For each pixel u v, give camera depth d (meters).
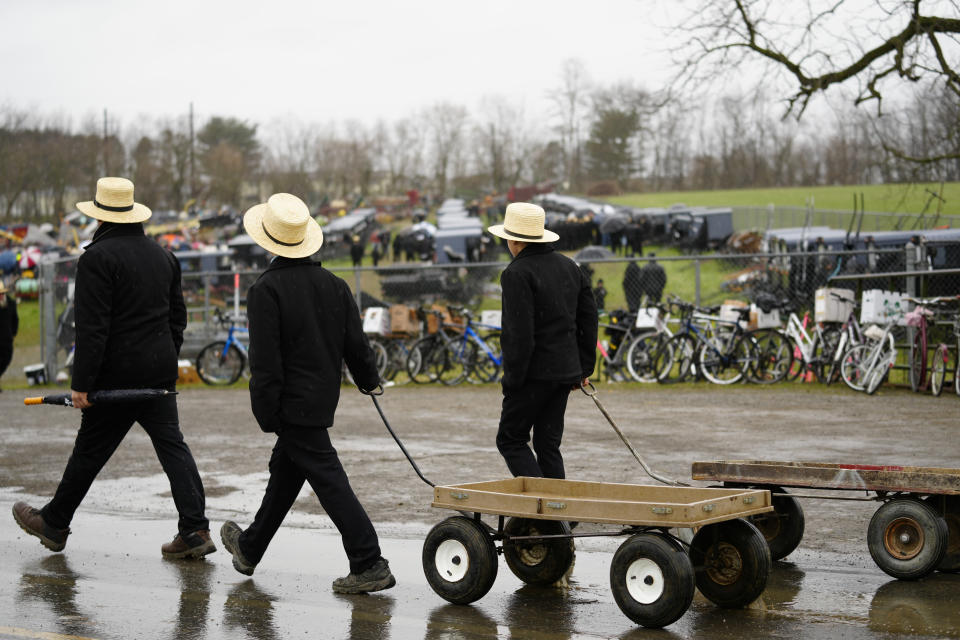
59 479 8.76
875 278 16.66
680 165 106.69
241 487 8.16
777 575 5.46
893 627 4.46
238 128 148.50
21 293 41.56
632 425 11.84
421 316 18.34
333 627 4.52
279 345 4.99
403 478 8.45
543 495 5.41
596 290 20.69
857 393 15.04
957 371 14.52
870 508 7.14
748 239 38.44
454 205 78.94
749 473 5.63
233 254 40.56
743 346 16.34
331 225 55.47
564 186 117.19
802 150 93.12
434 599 5.04
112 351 5.66
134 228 5.79
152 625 4.53
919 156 16.95
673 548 4.48
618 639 4.35
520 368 5.79
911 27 14.39
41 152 89.69
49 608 4.80
